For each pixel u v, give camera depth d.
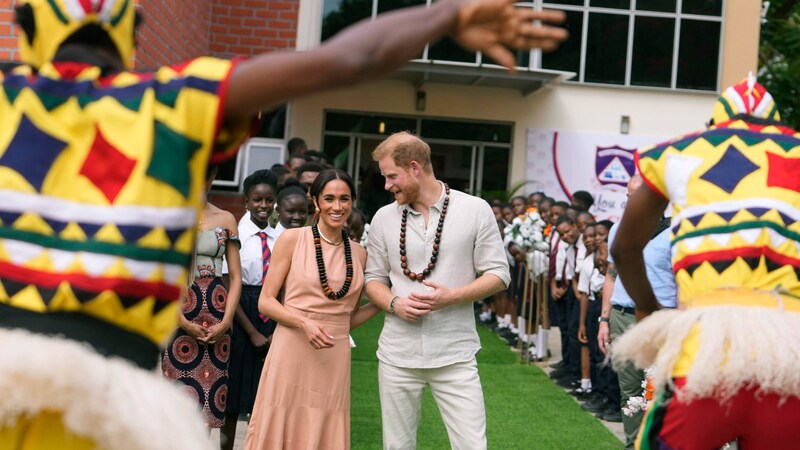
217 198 11.12
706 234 3.16
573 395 9.16
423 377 5.13
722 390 2.91
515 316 12.73
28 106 2.00
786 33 23.03
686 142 3.33
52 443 1.92
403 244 5.11
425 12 1.91
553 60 19.17
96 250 1.93
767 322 2.94
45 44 2.08
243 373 6.08
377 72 1.90
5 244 1.96
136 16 2.23
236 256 5.79
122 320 1.96
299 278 4.98
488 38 1.92
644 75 19.20
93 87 2.01
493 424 7.88
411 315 4.97
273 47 10.09
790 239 3.12
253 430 4.92
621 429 7.93
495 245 5.13
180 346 5.48
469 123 19.33
